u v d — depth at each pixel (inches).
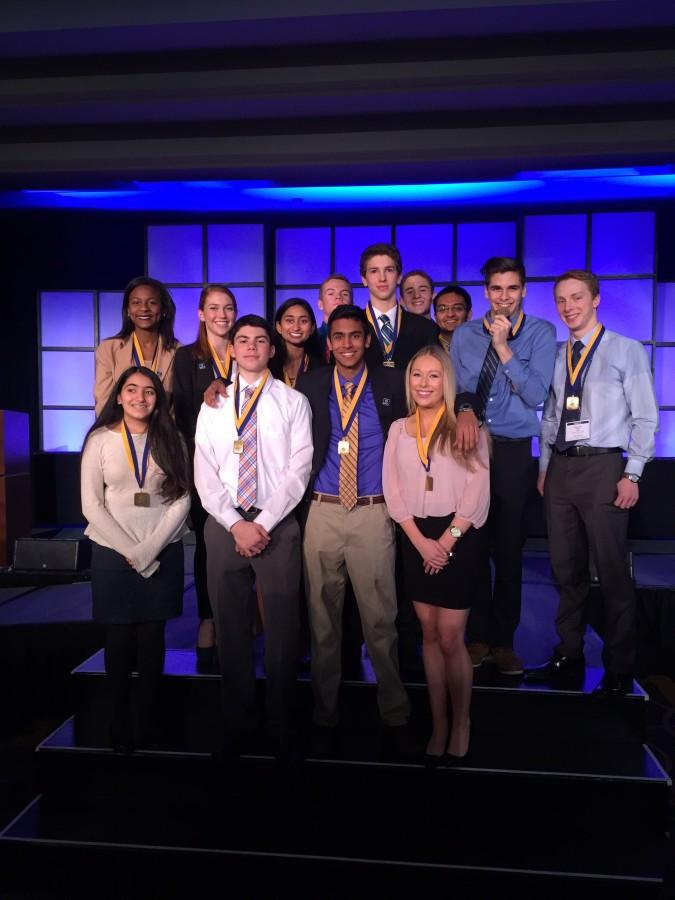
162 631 103.3
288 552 96.6
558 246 225.8
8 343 243.4
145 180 201.5
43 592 168.4
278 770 97.5
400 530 105.8
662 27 137.4
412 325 114.3
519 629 136.0
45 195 214.1
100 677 111.0
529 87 148.4
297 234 235.5
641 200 219.0
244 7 130.0
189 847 91.5
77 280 241.3
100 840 93.3
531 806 95.2
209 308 112.1
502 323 102.3
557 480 110.1
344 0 128.9
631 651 105.7
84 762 102.0
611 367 105.8
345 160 182.4
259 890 90.4
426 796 96.3
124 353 123.1
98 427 101.9
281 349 117.6
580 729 104.0
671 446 224.8
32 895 90.7
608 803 94.3
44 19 133.0
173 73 149.3
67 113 171.6
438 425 95.0
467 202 221.6
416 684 106.5
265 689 109.7
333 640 102.1
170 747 101.6
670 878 92.7
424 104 165.5
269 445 98.0
